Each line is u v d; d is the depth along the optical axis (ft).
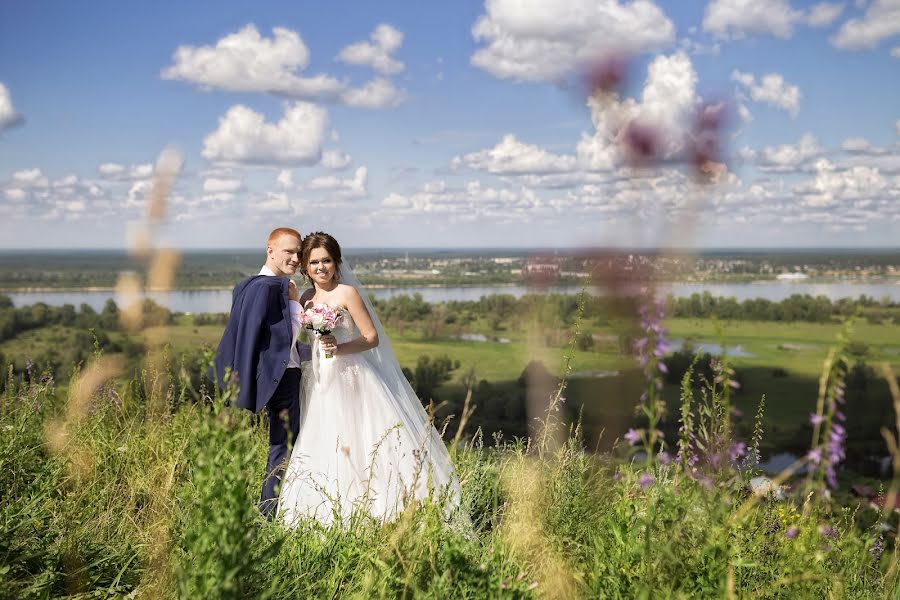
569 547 9.17
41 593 8.10
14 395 14.58
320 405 12.53
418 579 7.81
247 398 12.09
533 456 10.78
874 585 8.70
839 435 6.71
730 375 6.49
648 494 7.19
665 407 5.89
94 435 13.61
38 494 10.80
